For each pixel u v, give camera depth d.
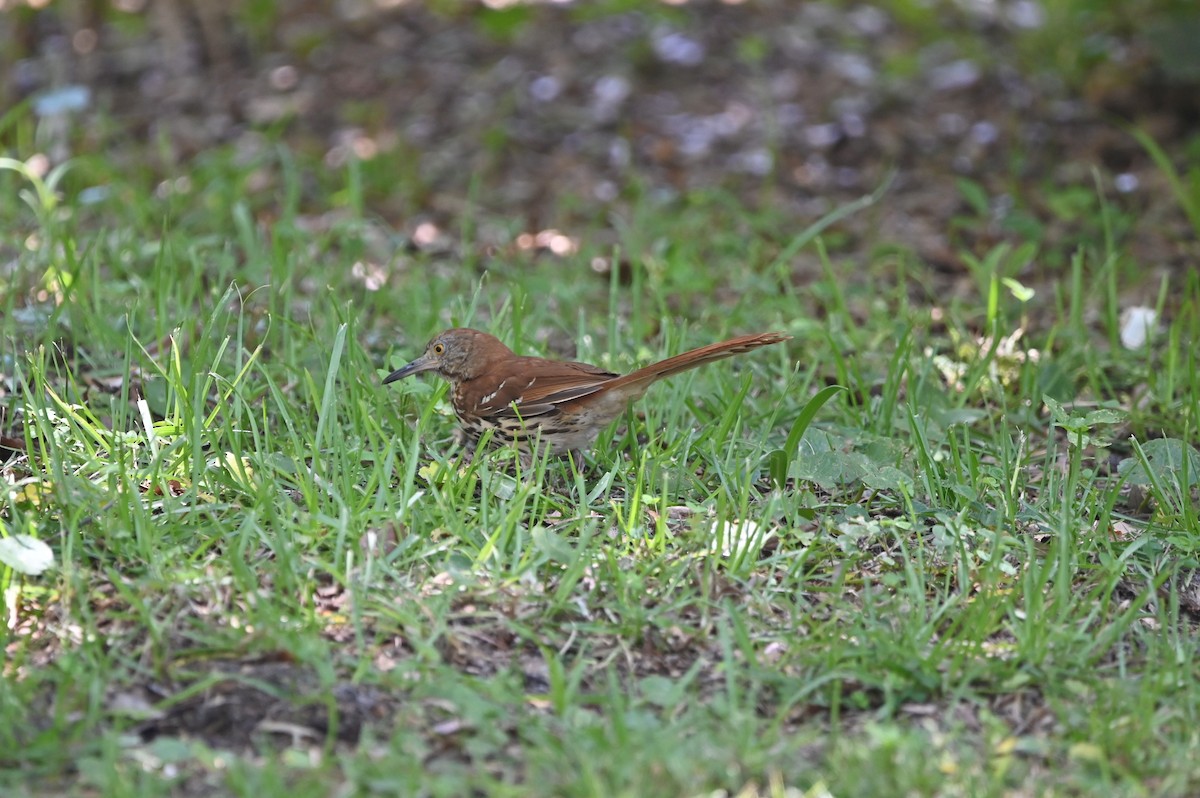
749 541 8.34
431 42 21.64
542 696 7.09
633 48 21.45
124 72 20.64
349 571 7.77
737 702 7.10
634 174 18.28
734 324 12.94
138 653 7.29
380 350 12.08
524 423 9.60
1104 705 7.18
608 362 11.52
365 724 6.88
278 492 8.71
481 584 7.92
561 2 22.81
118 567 7.94
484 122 19.48
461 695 6.93
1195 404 10.83
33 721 6.76
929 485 9.34
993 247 16.00
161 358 10.95
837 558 8.66
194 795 6.27
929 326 13.25
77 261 13.04
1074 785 6.52
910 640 7.48
